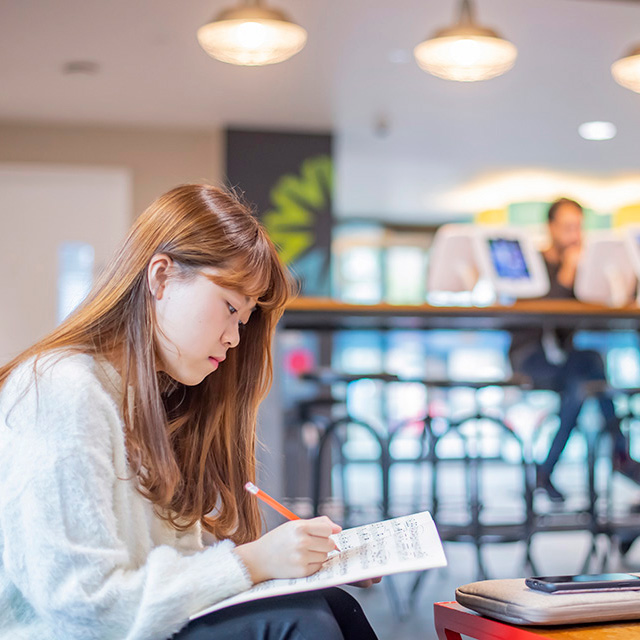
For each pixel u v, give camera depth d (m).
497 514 5.17
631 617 1.16
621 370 8.20
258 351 1.42
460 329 4.29
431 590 3.66
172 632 1.07
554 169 8.30
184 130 6.53
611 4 4.48
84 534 1.08
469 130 6.89
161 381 1.33
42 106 5.98
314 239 6.54
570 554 4.37
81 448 1.10
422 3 4.45
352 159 7.77
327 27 4.75
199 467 1.38
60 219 6.38
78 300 1.42
